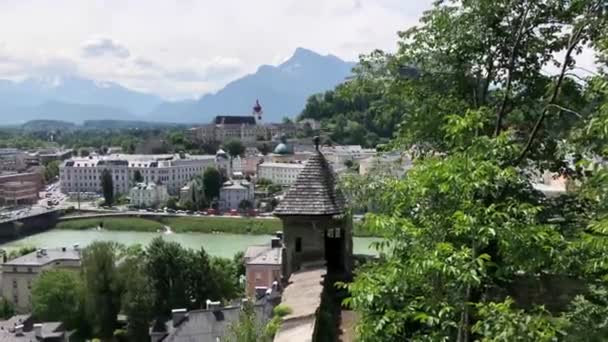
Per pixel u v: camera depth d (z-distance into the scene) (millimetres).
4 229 153125
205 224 160125
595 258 8188
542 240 7824
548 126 12320
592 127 8023
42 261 95938
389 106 15586
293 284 14164
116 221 167000
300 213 15797
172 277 72438
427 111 13547
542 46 12484
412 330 9172
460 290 7996
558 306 11328
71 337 71188
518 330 7031
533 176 13203
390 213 9000
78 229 165250
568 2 11922
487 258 7539
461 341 7863
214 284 74375
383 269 8391
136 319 69500
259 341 13430
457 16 12906
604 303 9383
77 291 72562
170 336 45281
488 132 12188
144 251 78312
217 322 46438
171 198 196000
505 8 12164
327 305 13430
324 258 15836
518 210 7930
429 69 13922
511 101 12750
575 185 13781
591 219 10039
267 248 75375
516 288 11609
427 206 8344
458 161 7906
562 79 11492
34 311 73375
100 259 71062
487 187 8023
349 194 13594
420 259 7605
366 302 8078
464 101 13328
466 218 7508
